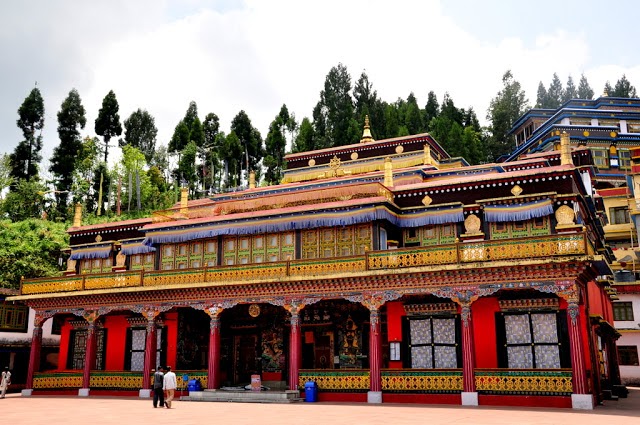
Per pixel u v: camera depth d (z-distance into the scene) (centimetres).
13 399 3130
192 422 1812
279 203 3347
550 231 2694
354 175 4069
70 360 3716
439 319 2762
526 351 2558
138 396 3162
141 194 8919
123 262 3869
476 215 2881
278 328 3253
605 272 2742
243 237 3266
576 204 2708
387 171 3178
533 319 2577
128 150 9088
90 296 3344
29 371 3459
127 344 3509
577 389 2223
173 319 3381
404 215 3020
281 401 2669
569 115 7156
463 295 2478
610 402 2767
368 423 1717
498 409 2203
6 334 4100
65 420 1928
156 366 3341
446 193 2975
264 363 3250
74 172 8725
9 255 5084
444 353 2714
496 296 2655
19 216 7725
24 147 9038
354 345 3034
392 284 2625
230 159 9619
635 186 4847
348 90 8912
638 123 7144
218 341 3019
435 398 2517
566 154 2844
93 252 3966
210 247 3359
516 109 9788
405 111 9356
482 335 2656
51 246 5412
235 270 2953
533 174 2747
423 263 2538
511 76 10100
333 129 8306
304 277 2756
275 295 2881
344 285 2723
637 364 4753
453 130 8144
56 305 3469
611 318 4175
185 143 9975
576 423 1688
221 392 2878
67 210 8312
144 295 3192
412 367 2766
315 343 3145
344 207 2920
